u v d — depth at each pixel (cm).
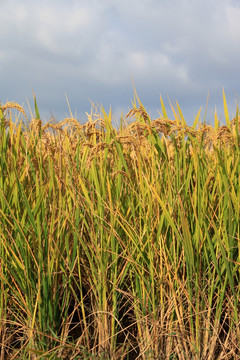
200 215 230
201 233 235
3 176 260
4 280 236
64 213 240
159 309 236
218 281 241
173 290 225
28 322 237
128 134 256
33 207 253
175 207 242
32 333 234
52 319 237
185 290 227
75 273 271
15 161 258
